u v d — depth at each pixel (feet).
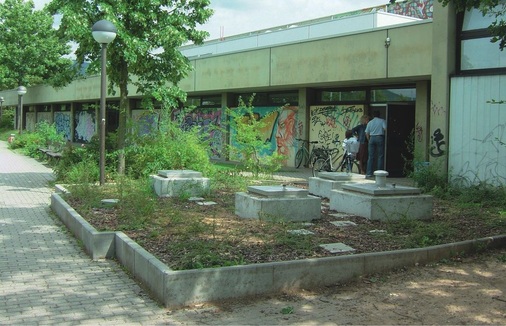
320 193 37.06
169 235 22.61
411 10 79.00
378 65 49.44
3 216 31.19
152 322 15.12
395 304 16.47
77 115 126.52
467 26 40.78
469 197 35.06
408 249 20.36
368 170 51.31
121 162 44.32
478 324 14.88
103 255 21.97
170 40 44.04
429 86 50.80
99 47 43.34
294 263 17.72
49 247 23.86
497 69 39.14
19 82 138.21
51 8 43.57
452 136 41.14
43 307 16.28
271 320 15.26
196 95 81.56
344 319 15.30
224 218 27.40
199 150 44.01
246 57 64.85
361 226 25.31
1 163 69.10
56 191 37.68
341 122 60.13
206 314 15.71
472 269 20.03
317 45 55.42
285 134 67.56
